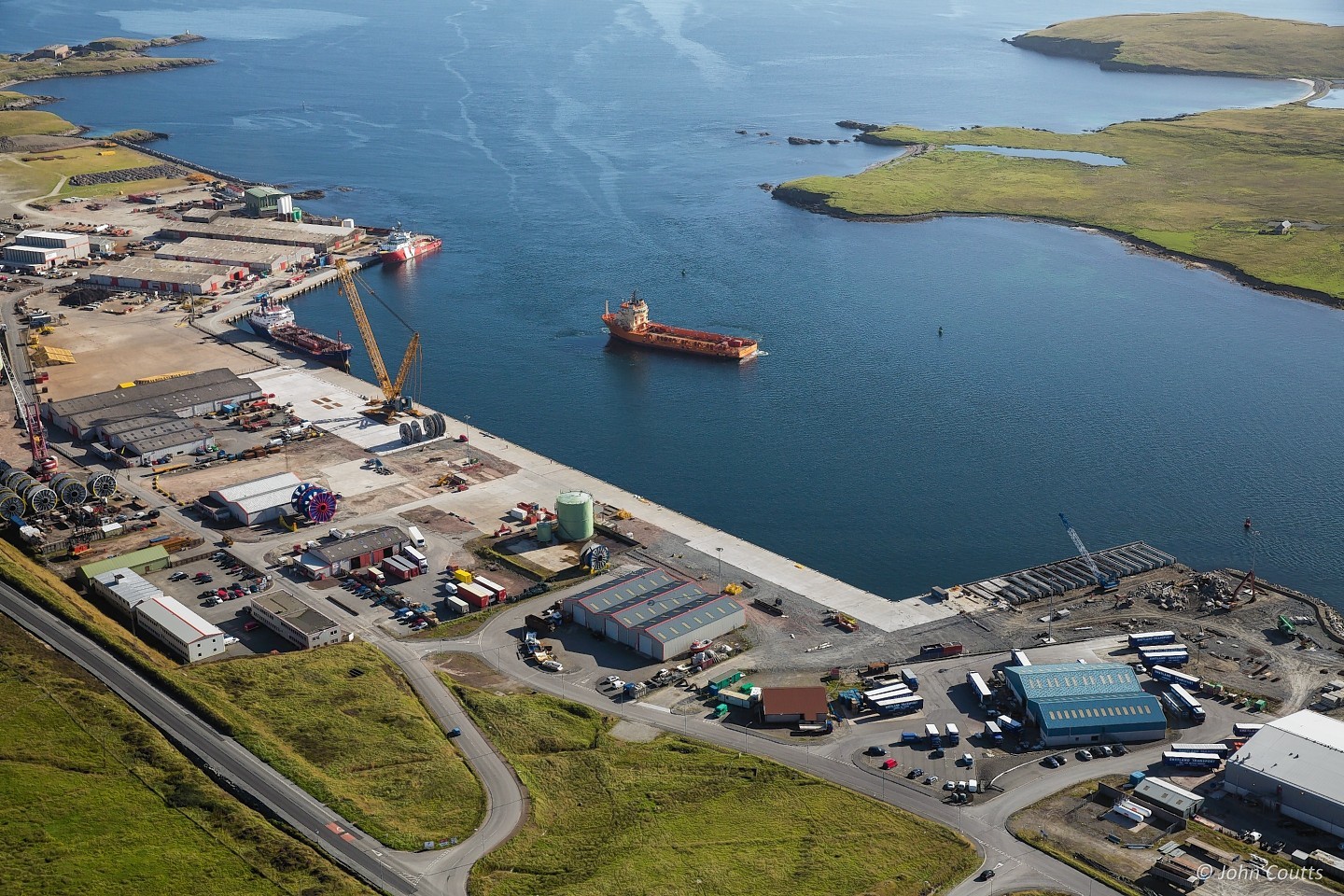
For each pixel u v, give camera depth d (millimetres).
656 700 188000
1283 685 192250
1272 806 162125
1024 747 176750
